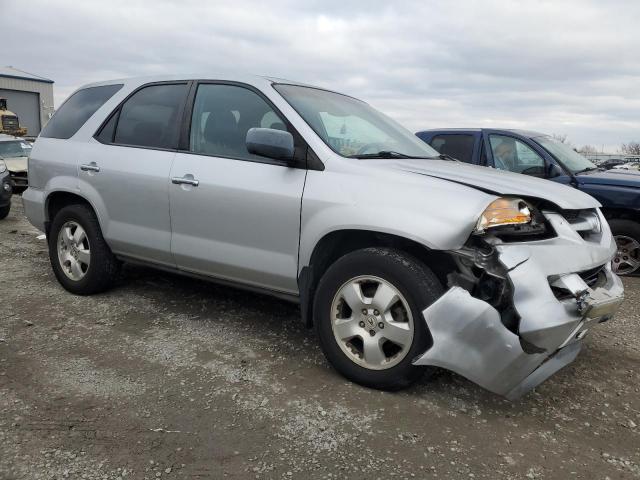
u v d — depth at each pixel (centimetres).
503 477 244
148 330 401
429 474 244
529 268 272
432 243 279
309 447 260
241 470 242
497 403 309
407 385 305
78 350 362
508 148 708
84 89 491
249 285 370
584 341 416
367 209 301
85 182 446
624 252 652
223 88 391
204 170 374
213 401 300
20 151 1430
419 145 423
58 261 479
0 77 4309
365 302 308
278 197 337
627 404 318
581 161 709
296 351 370
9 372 326
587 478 246
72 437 262
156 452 253
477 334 271
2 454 247
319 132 346
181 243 391
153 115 422
